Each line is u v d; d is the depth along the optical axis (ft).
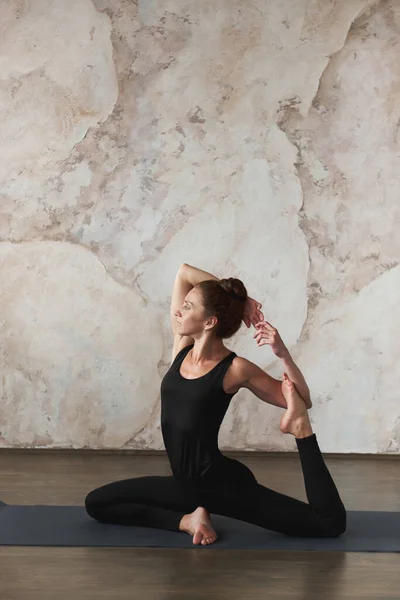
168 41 16.26
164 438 10.84
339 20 16.31
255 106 16.31
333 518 10.61
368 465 15.88
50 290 16.31
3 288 16.29
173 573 9.31
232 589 8.88
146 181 16.33
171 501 10.81
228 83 16.31
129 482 11.07
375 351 16.51
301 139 16.37
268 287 16.43
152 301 16.35
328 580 9.25
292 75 16.31
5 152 16.28
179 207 16.34
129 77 16.28
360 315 16.51
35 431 16.33
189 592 8.75
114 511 11.03
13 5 16.20
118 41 16.25
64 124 16.28
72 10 16.21
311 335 16.48
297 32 16.30
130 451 16.30
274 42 16.28
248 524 11.37
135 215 16.33
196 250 16.38
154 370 16.34
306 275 16.44
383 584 9.18
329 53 16.33
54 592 8.65
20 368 16.29
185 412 10.49
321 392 16.49
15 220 16.31
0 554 9.80
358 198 16.47
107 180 16.33
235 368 10.56
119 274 16.34
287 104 16.34
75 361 16.30
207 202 16.33
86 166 16.31
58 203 16.31
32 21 16.21
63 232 16.33
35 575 9.14
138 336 16.34
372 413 16.53
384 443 16.53
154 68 16.28
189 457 10.57
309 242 16.43
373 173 16.46
